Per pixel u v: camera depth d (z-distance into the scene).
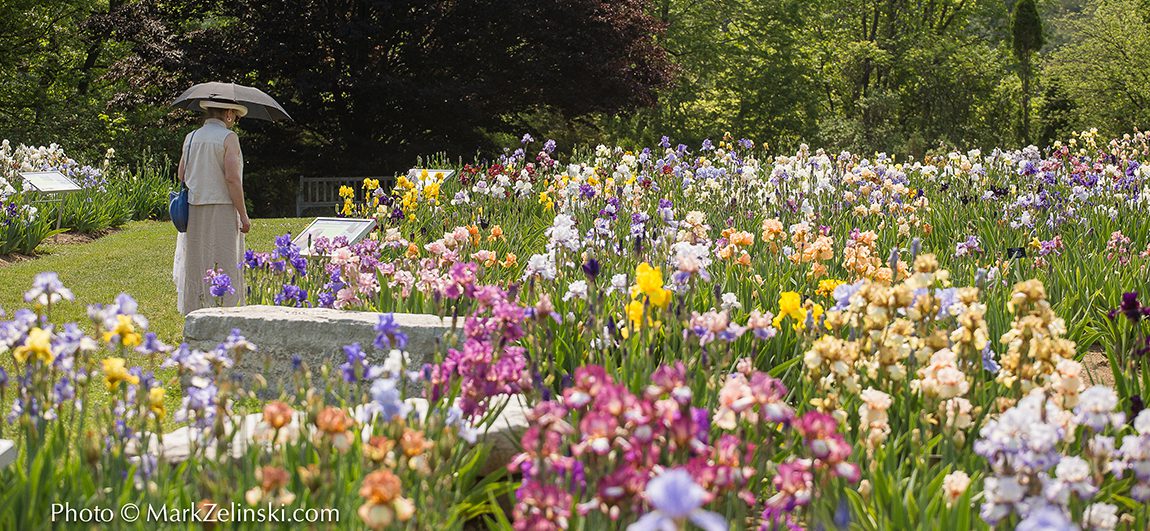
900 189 10.12
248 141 28.20
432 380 4.23
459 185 12.76
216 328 6.00
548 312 4.68
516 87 26.28
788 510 3.26
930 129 40.00
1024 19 40.62
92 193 15.69
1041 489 3.32
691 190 11.84
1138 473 3.57
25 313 4.00
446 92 25.34
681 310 4.68
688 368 4.64
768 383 3.29
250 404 5.54
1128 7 42.66
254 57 24.81
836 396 4.05
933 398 4.19
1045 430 3.28
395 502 2.75
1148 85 41.31
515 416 4.64
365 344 5.82
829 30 44.81
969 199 10.59
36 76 30.36
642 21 27.11
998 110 42.66
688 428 3.02
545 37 25.77
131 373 3.91
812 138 39.81
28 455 3.77
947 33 44.09
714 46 39.75
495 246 8.67
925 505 3.70
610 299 6.32
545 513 3.00
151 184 17.97
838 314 4.81
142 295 9.73
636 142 38.72
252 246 13.74
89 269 11.33
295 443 3.94
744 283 6.63
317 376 5.86
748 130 40.34
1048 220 9.39
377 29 25.12
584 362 5.57
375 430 3.84
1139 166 12.42
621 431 3.15
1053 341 4.27
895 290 4.46
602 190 10.88
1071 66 42.91
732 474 3.16
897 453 4.44
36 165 16.17
